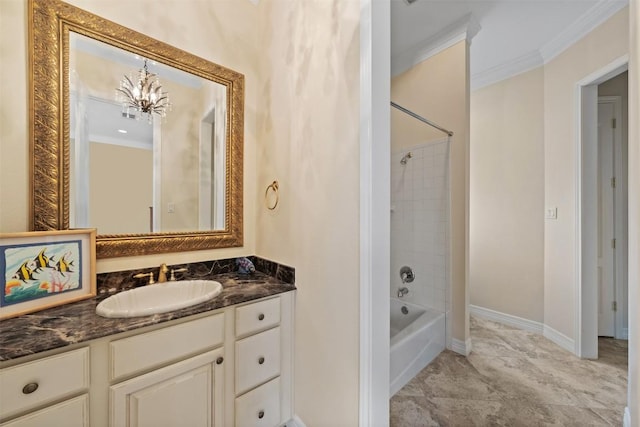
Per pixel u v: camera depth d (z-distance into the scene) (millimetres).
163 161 1443
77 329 858
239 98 1685
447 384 1701
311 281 1272
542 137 2420
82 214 1195
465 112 2092
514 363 1945
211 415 1096
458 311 2098
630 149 1012
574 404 1520
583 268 2051
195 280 1419
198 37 1539
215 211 1616
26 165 1061
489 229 2770
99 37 1229
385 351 1028
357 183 1026
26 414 731
